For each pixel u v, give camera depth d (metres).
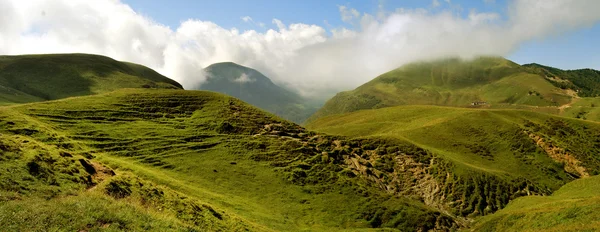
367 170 79.19
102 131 66.94
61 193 25.61
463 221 67.38
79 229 19.23
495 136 117.12
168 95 93.44
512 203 72.69
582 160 107.56
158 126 76.56
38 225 18.28
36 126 56.34
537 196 72.19
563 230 31.88
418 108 172.62
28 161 27.66
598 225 29.62
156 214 25.70
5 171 25.00
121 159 58.16
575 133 124.31
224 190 56.44
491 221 49.59
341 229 53.94
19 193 23.28
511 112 140.75
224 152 71.00
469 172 81.56
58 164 30.08
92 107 76.56
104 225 20.41
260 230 38.69
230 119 86.50
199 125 81.31
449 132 118.88
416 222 61.19
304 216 55.66
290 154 75.88
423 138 112.12
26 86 180.50
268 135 83.56
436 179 79.62
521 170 100.25
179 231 23.27
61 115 68.56
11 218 18.36
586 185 77.31
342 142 87.88
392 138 93.88
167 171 58.03
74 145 55.78
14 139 31.59
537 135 117.94
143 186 33.12
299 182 66.62
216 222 34.03
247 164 68.44
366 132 138.88
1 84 168.38
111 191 28.77
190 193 48.75
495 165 101.50
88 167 33.69
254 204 54.16
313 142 84.69
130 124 74.12
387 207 63.59
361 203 63.72
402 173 81.62
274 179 65.25
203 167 62.84
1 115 55.69
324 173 71.75
